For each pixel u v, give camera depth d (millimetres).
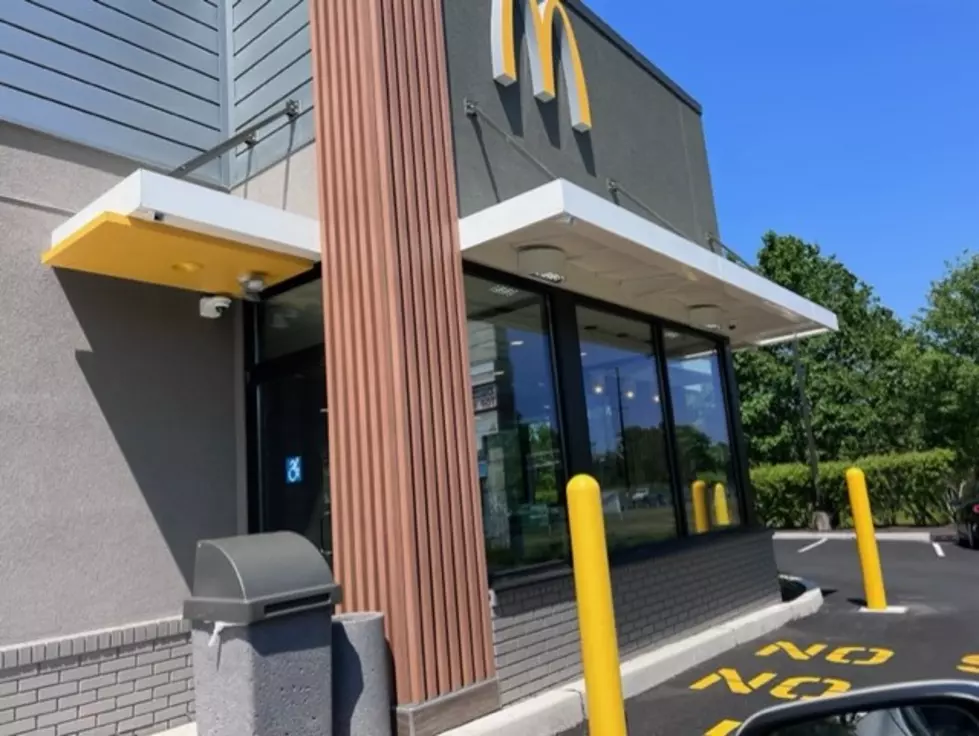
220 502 6051
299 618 3863
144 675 5090
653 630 6539
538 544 5797
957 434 21453
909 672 5773
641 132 8469
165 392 5855
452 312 5309
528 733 4812
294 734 3736
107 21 6082
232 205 4918
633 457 7176
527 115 6688
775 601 8594
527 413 6000
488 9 6512
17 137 5359
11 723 4422
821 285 26672
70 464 5211
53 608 4941
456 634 4785
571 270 6156
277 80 6348
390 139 5195
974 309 23422
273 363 6176
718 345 9180
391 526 4645
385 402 4785
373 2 5355
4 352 5008
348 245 5203
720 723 4977
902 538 17438
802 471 22094
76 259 5207
